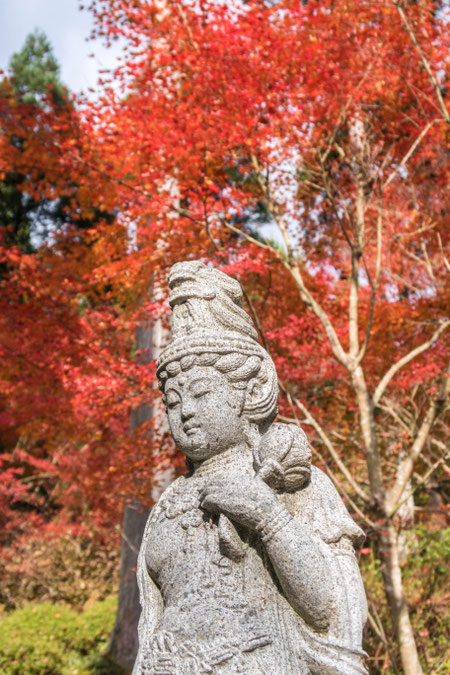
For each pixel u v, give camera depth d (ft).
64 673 29.50
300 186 25.25
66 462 39.47
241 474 6.70
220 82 19.34
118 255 23.22
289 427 7.06
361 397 19.63
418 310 24.82
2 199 43.45
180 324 7.94
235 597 6.42
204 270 8.14
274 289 26.43
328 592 6.22
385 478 27.73
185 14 20.40
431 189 24.39
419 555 28.58
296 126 19.95
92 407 22.15
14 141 27.14
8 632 31.37
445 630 22.95
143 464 21.15
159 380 7.96
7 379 28.27
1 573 44.21
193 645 6.12
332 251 27.27
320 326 24.97
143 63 20.95
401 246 23.34
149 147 20.01
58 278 24.16
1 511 43.68
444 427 24.86
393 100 22.49
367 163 21.40
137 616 29.25
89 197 22.65
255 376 7.68
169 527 7.16
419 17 20.40
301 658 6.19
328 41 19.63
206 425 7.23
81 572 45.80
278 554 6.22
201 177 20.43
